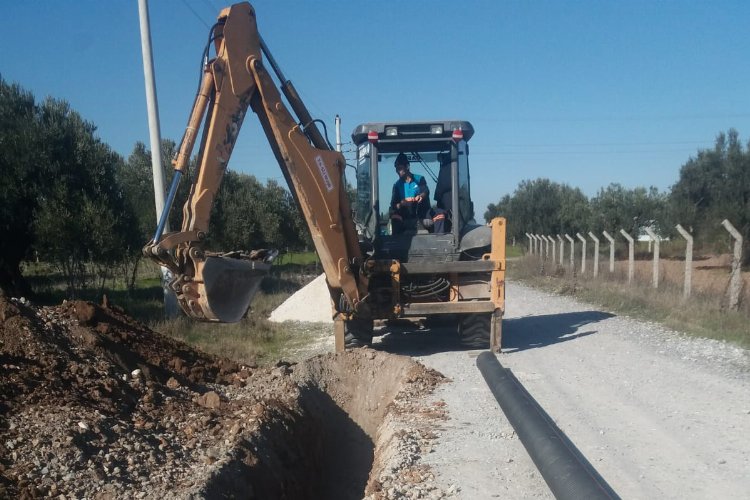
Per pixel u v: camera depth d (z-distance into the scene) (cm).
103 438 538
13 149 1565
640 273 2164
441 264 1020
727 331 1169
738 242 1331
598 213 3797
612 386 829
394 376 883
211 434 606
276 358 1160
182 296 665
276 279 2755
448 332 1327
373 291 1019
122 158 2244
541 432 576
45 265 2162
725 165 2720
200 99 744
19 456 484
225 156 747
